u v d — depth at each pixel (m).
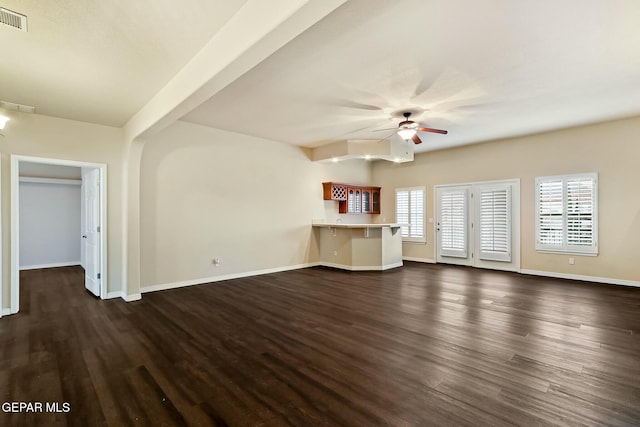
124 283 4.62
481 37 2.70
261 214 6.32
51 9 2.12
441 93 3.94
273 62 3.11
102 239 4.59
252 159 6.17
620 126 5.23
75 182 7.34
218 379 2.37
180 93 3.00
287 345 2.96
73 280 5.81
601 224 5.44
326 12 1.76
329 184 7.48
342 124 5.32
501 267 6.62
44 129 4.17
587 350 2.82
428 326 3.43
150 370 2.51
